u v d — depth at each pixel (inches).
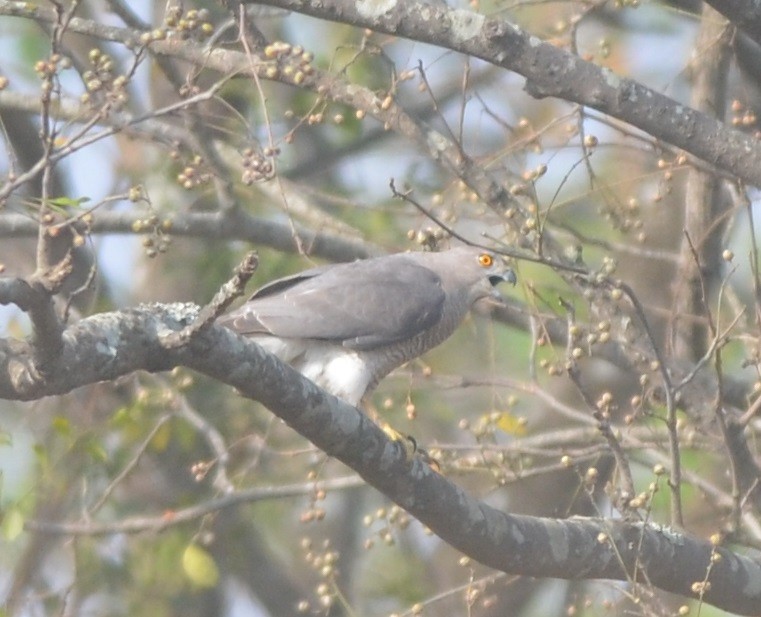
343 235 522.6
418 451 441.7
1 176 392.5
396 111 449.1
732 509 412.5
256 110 530.3
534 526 367.2
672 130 380.8
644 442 461.4
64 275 261.1
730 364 603.5
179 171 532.7
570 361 348.8
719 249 472.4
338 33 617.6
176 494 599.5
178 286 609.9
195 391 592.7
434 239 458.3
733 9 376.5
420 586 653.9
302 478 608.1
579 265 385.7
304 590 680.4
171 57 435.8
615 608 407.8
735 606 384.8
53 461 510.3
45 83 281.1
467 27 371.6
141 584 575.5
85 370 285.6
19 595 533.6
